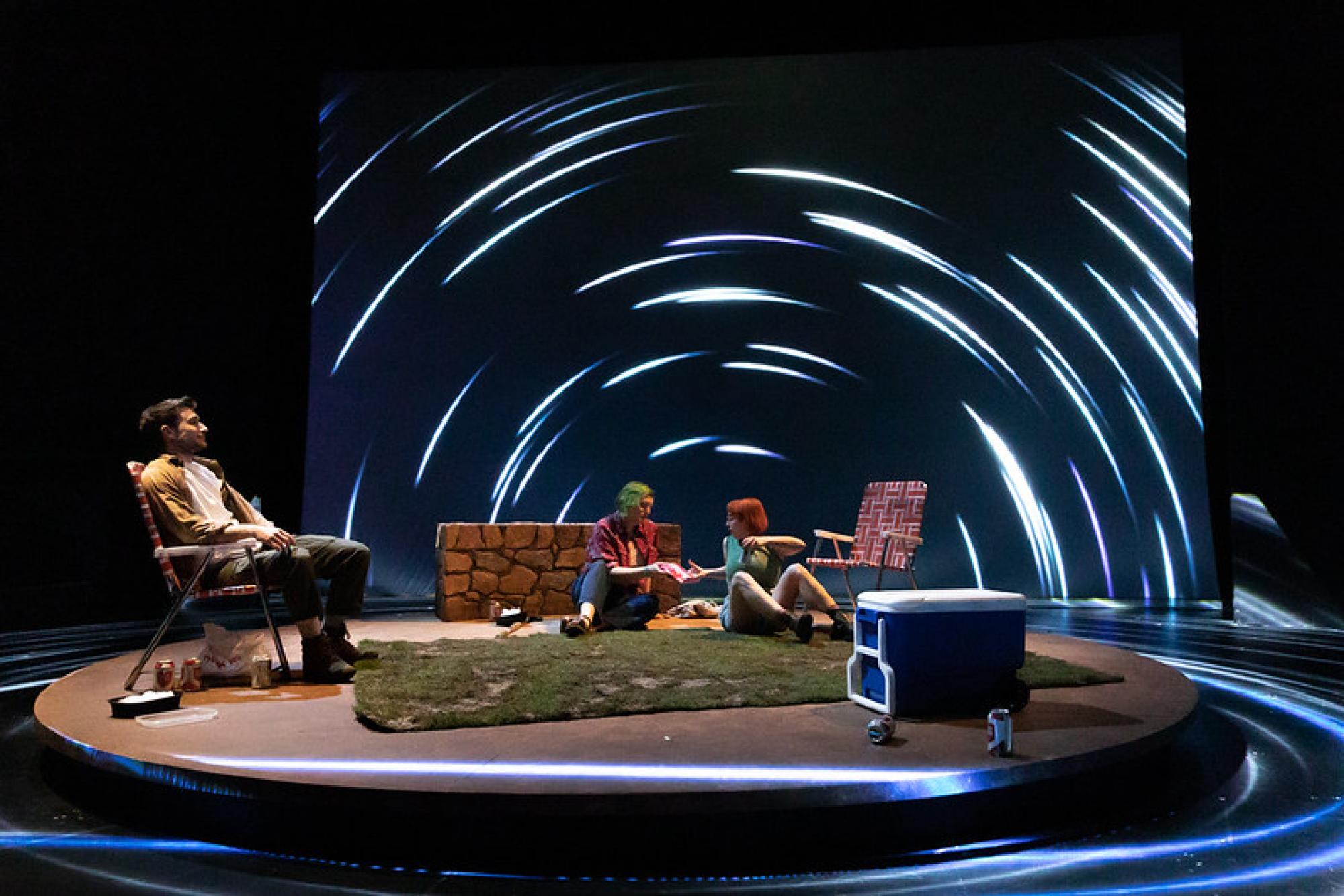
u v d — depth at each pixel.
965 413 6.73
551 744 2.28
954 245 6.75
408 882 1.89
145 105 6.43
